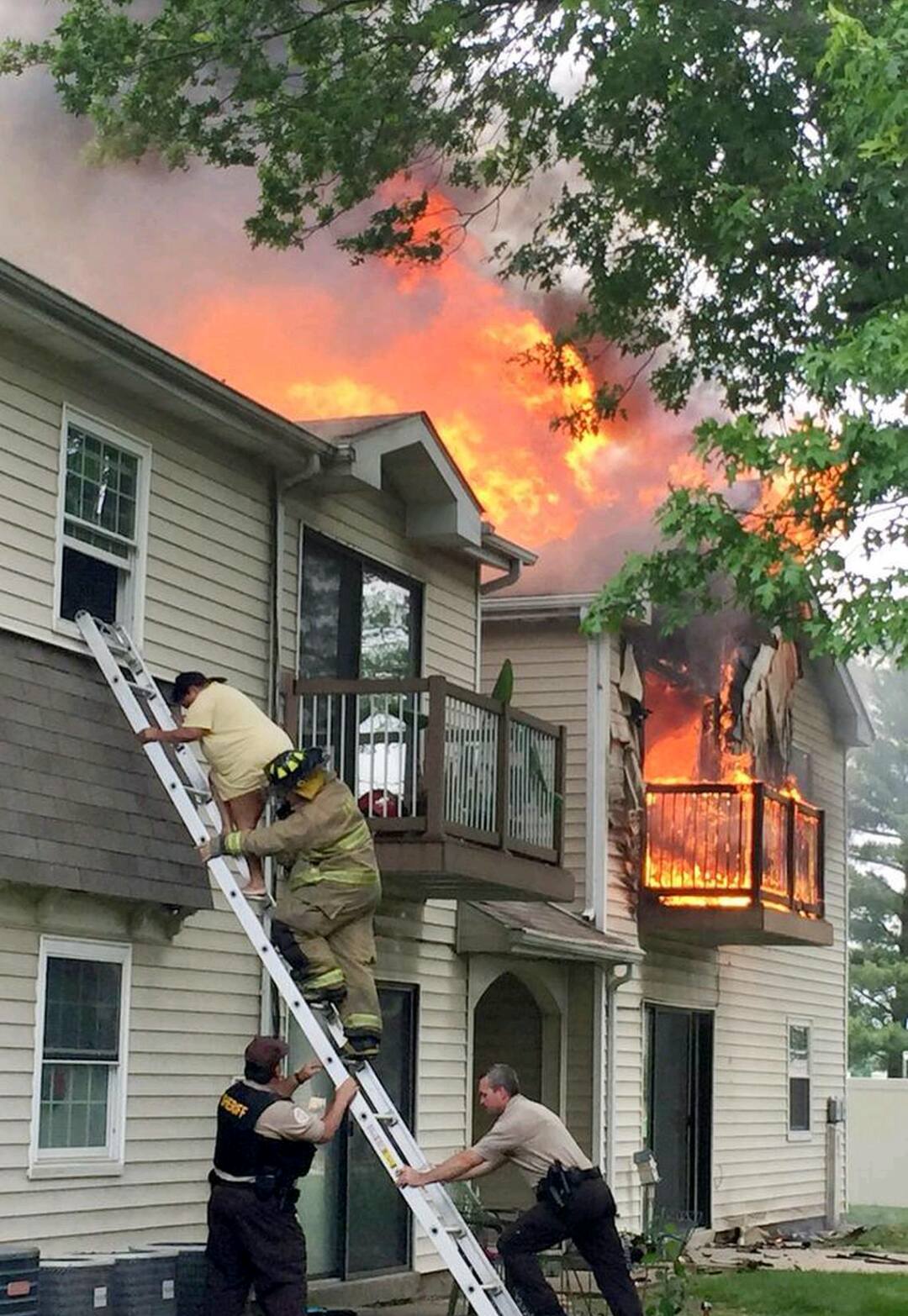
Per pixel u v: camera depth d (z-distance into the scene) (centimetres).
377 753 1490
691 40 1471
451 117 1736
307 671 1507
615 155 1694
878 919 4662
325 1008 1038
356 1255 1530
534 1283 1034
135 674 1188
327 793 1052
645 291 1741
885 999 4616
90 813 1174
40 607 1180
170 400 1289
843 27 1226
